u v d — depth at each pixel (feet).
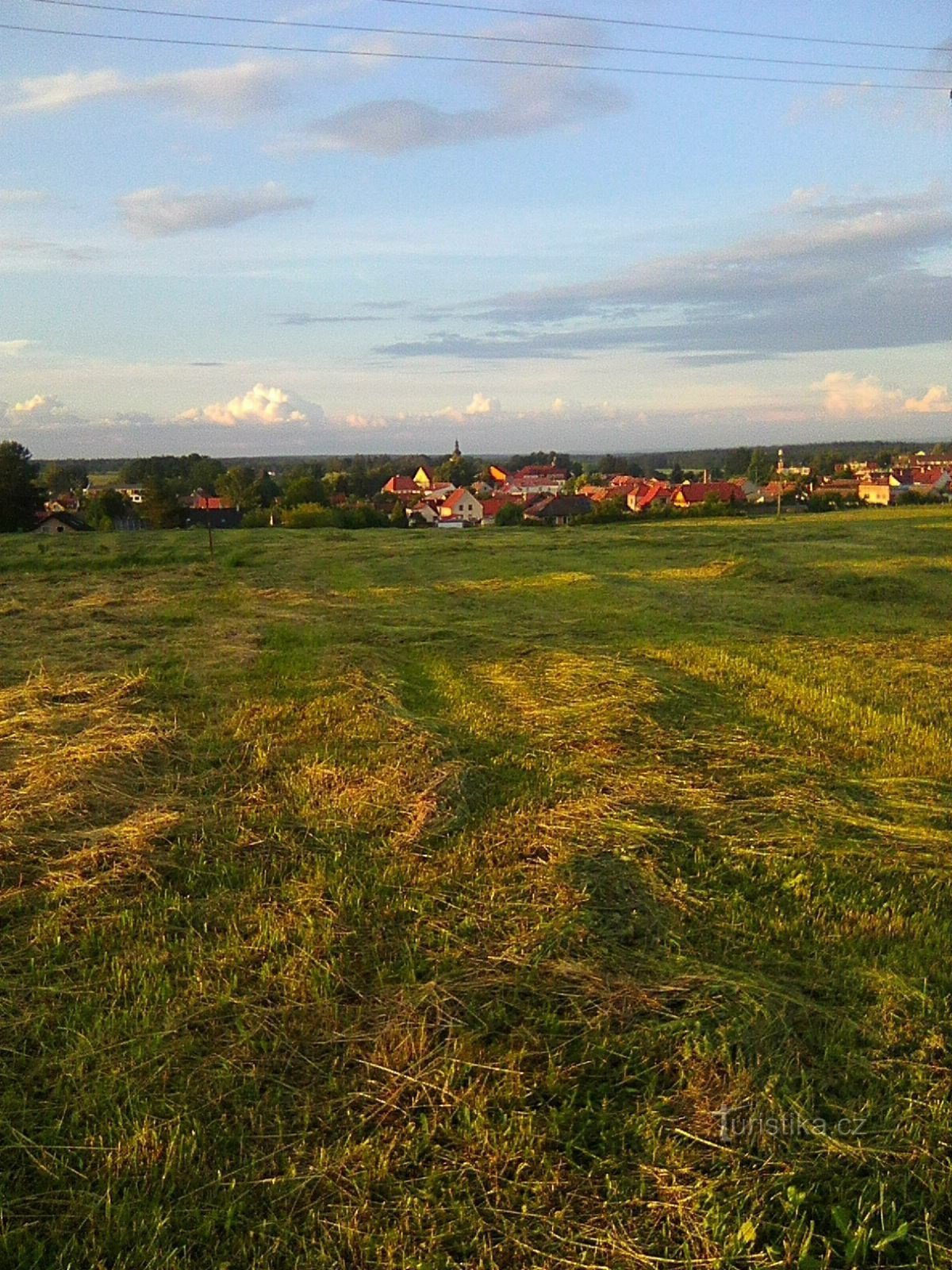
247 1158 9.41
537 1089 10.37
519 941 13.34
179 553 81.46
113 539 99.09
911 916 14.33
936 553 76.02
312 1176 9.12
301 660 33.78
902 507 164.66
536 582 61.16
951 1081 10.41
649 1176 9.16
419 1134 9.68
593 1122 9.84
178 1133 9.60
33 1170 9.28
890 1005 11.76
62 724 24.75
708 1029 11.23
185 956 13.06
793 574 60.75
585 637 40.29
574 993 12.10
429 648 37.76
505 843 16.94
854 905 14.58
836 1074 10.56
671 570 67.62
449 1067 10.59
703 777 20.80
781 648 37.24
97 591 56.49
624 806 18.71
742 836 17.43
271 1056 10.91
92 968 12.75
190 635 39.63
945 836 17.30
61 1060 10.83
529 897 14.80
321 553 81.76
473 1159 9.39
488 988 12.23
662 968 12.65
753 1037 11.04
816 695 28.91
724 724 25.67
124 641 37.83
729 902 14.60
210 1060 10.84
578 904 14.42
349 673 31.42
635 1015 11.62
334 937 13.48
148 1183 9.06
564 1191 9.02
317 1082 10.52
